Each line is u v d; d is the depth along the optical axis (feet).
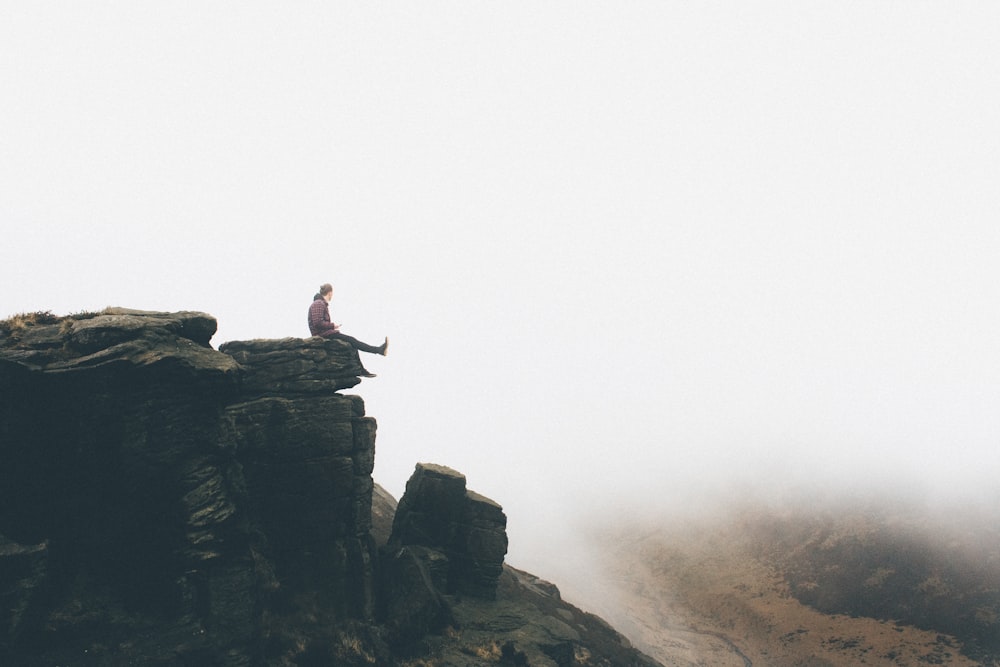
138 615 66.39
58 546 64.08
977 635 195.52
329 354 90.68
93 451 65.41
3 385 61.31
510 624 105.70
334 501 87.66
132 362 66.49
